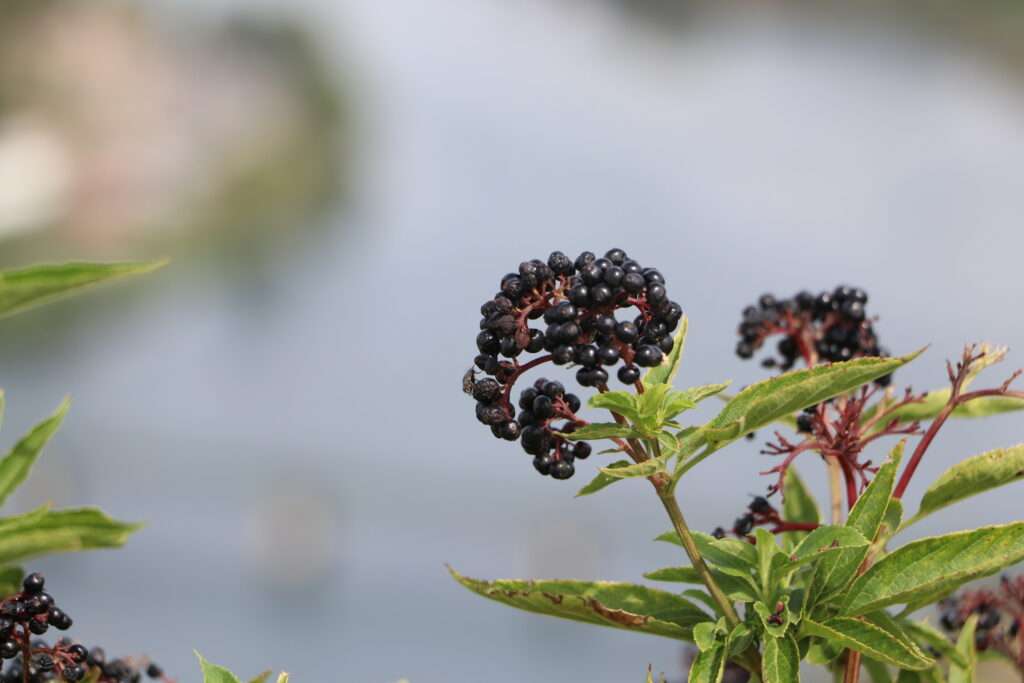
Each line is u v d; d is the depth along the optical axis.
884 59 16.05
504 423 0.97
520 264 0.97
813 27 16.38
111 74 7.91
